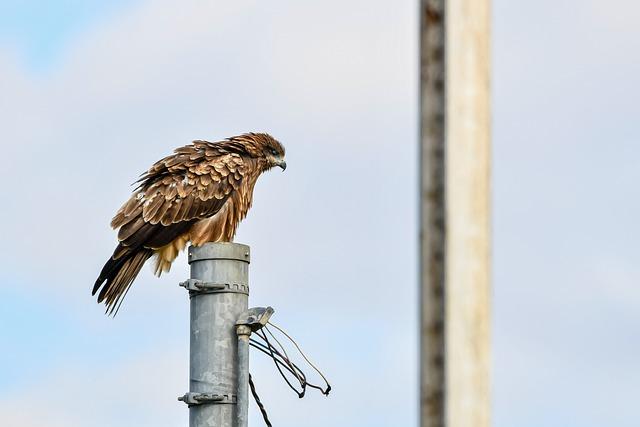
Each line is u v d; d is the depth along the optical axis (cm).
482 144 895
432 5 905
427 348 881
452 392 870
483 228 888
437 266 888
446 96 896
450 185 889
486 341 876
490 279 884
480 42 900
